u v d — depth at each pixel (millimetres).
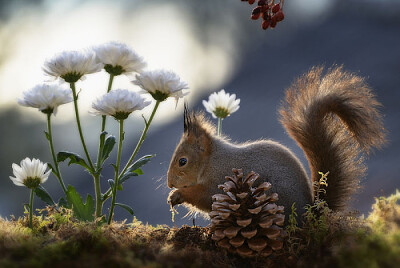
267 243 2203
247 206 2213
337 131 2328
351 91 2318
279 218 2209
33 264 2148
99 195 2297
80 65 2260
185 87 2275
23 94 2268
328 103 2318
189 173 2334
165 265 2172
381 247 2154
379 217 2229
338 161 2320
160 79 2262
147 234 2262
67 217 2283
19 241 2199
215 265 2193
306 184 2301
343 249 2166
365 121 2307
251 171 2283
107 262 2156
